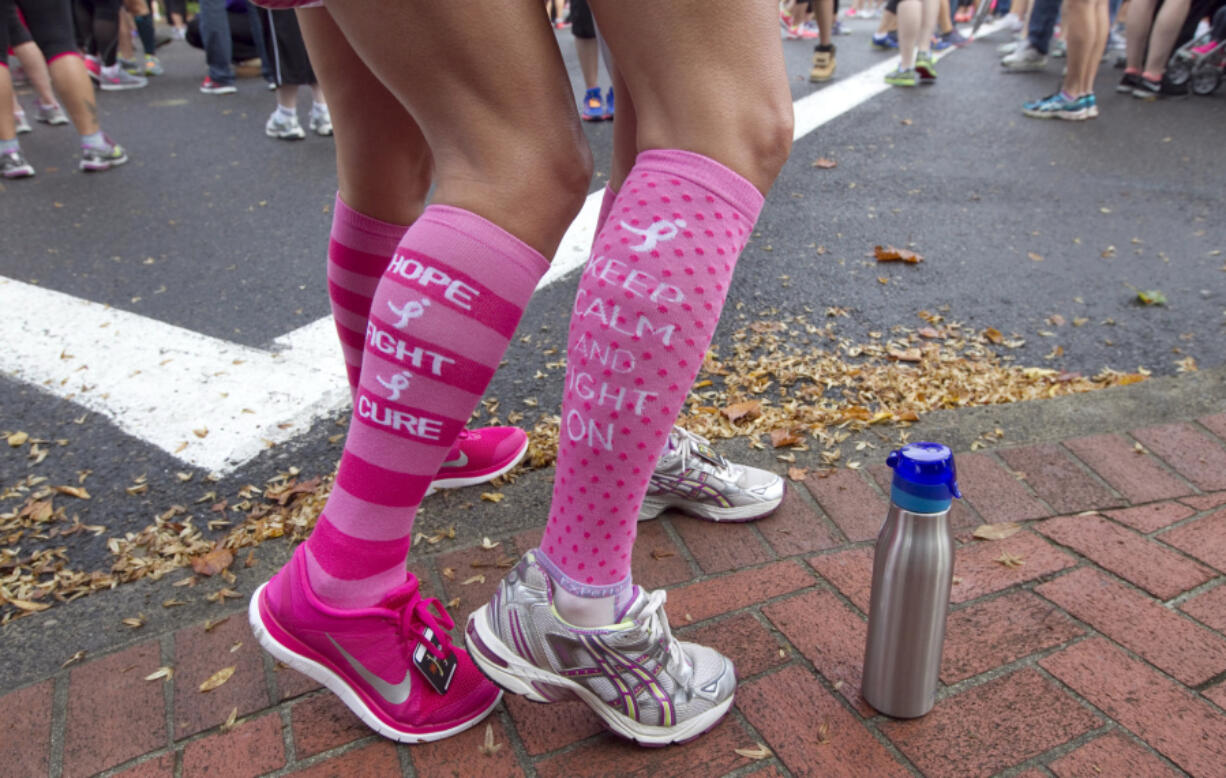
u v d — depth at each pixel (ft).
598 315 3.43
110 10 24.41
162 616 5.42
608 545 3.86
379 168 5.00
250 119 20.67
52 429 7.78
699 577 5.59
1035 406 7.61
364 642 4.15
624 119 4.86
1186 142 16.89
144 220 13.62
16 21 19.45
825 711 4.50
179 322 9.96
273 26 17.65
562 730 4.46
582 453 3.62
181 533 6.34
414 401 3.68
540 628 4.03
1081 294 10.47
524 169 3.50
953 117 19.17
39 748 4.45
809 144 17.21
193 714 4.61
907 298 10.42
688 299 3.39
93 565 6.08
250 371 8.76
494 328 3.63
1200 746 4.24
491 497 6.43
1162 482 6.47
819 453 6.98
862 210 13.50
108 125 20.21
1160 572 5.46
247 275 11.35
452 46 3.26
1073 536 5.84
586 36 18.74
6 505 6.79
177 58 31.71
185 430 7.72
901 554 4.11
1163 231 12.43
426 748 4.36
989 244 12.07
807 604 5.28
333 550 4.02
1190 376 8.05
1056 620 5.09
